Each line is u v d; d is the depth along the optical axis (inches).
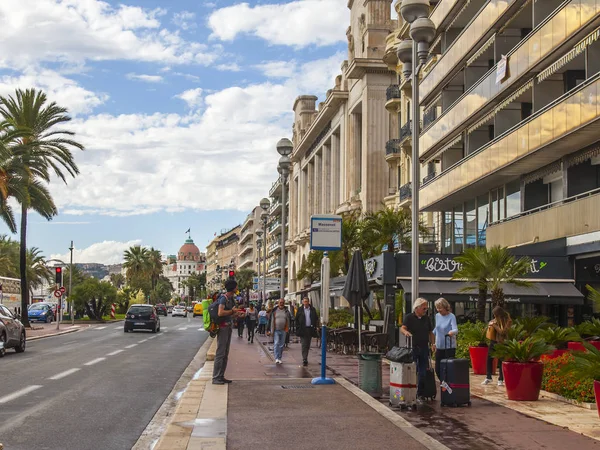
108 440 358.3
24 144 1724.9
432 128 1332.4
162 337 1520.7
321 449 315.3
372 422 383.2
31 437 359.9
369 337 901.2
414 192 664.4
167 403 494.9
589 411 433.7
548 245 901.8
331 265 1722.4
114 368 746.8
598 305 583.8
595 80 741.9
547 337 600.7
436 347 502.0
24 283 1844.2
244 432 354.0
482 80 1071.0
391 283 903.1
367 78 2022.6
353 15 2256.4
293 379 593.6
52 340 1352.1
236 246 6727.4
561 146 863.1
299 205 3176.7
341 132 2333.9
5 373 682.2
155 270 5669.3
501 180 1088.2
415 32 665.6
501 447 325.1
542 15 922.1
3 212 1660.9
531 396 476.4
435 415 417.4
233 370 717.3
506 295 833.5
